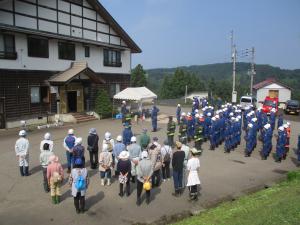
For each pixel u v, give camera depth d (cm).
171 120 1850
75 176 969
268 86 4969
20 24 2336
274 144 2089
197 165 1102
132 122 2858
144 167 1043
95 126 2577
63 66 2766
